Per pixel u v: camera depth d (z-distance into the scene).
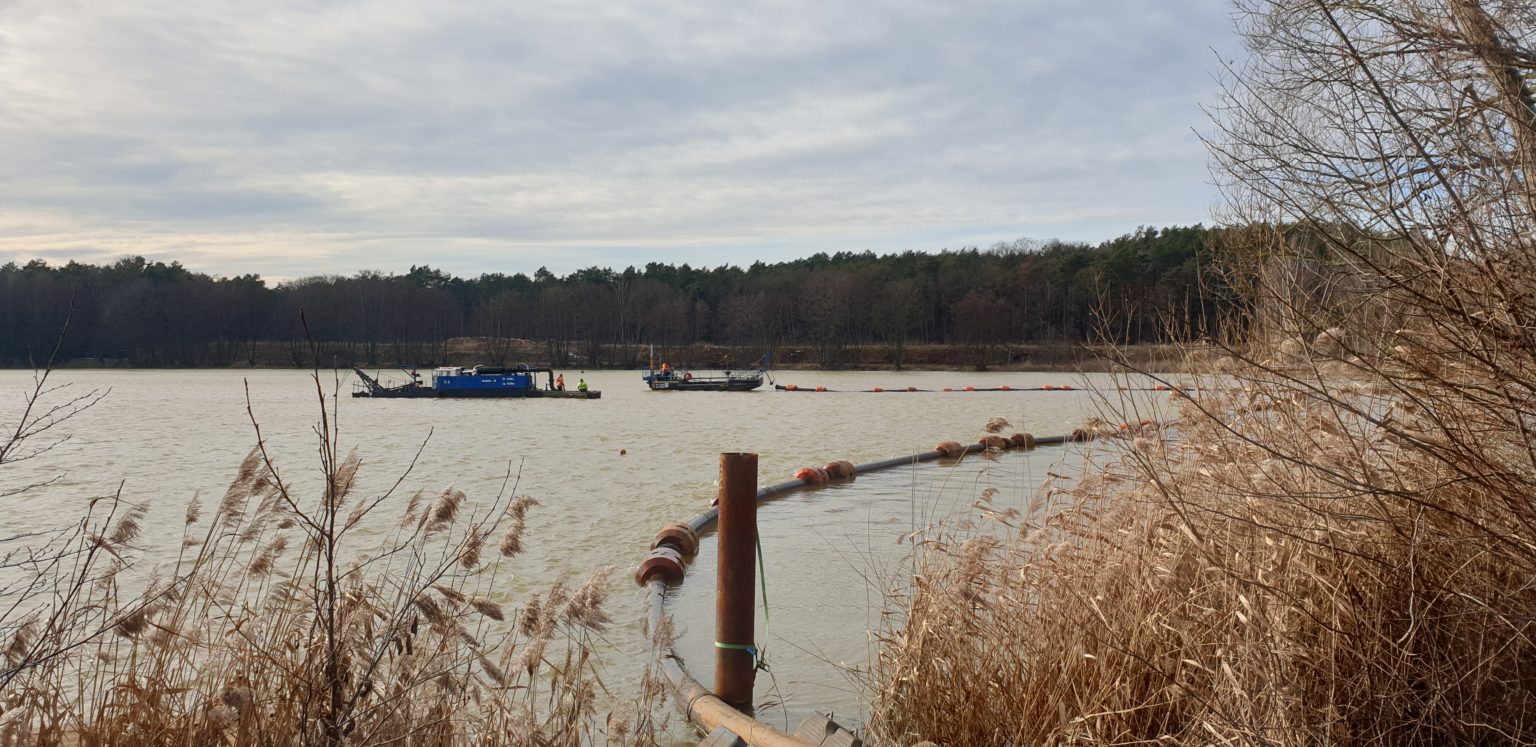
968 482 17.47
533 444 28.08
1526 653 4.84
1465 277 4.88
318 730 4.43
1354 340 5.49
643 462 23.16
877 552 11.92
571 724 5.23
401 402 53.38
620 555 12.06
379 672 5.11
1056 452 22.53
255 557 5.57
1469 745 4.53
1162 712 5.40
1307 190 5.83
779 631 8.90
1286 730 4.46
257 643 5.33
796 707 7.17
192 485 19.12
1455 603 4.88
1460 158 5.16
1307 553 5.13
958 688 5.98
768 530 13.70
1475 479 4.51
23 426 6.02
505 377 57.31
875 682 6.96
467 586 10.13
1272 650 4.67
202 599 6.33
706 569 11.70
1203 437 6.34
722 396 59.66
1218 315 7.00
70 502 16.62
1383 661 4.84
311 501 15.92
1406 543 4.96
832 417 39.84
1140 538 6.10
